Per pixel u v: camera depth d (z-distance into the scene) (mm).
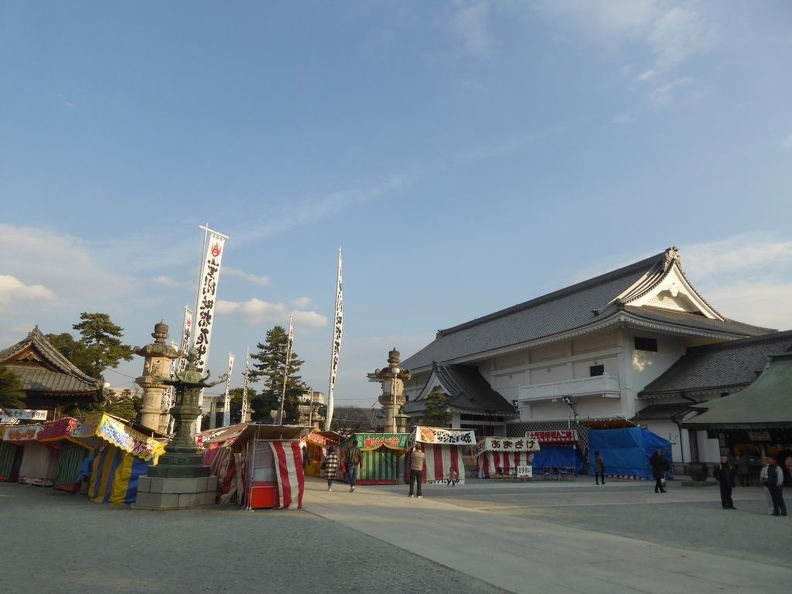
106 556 8641
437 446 27844
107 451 17547
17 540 9938
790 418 22828
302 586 7031
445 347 61000
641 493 22031
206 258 25156
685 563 8781
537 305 55000
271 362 66062
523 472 30828
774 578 7859
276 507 15000
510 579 7574
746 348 36656
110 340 51438
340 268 35656
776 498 15078
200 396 20312
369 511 14852
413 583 7273
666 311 43000
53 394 28844
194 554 8875
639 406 38281
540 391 43812
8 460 25312
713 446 33250
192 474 15492
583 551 9594
